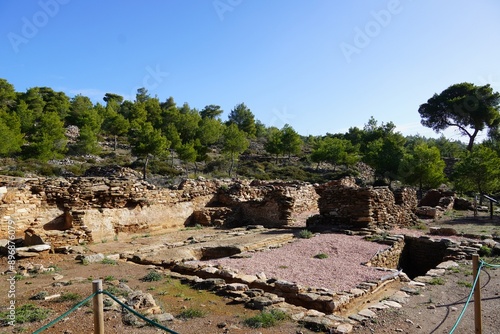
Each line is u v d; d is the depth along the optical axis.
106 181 18.31
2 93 76.88
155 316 7.03
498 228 18.42
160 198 20.50
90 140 52.75
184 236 18.17
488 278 10.17
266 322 6.84
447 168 54.03
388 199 18.95
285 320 7.08
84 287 8.90
